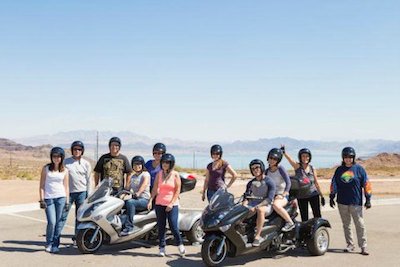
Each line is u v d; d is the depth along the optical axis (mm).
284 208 8828
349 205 9273
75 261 8586
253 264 8375
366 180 9148
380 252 9469
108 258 8844
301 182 9844
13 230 12188
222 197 8125
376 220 14422
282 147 10047
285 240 8898
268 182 8398
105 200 9094
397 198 22797
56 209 9352
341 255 9156
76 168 9805
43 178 9336
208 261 7973
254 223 8453
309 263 8477
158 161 10148
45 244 10195
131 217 9406
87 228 8898
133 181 9766
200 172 59844
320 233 9164
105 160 9859
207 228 7875
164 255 9086
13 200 20344
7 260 8641
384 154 195375
